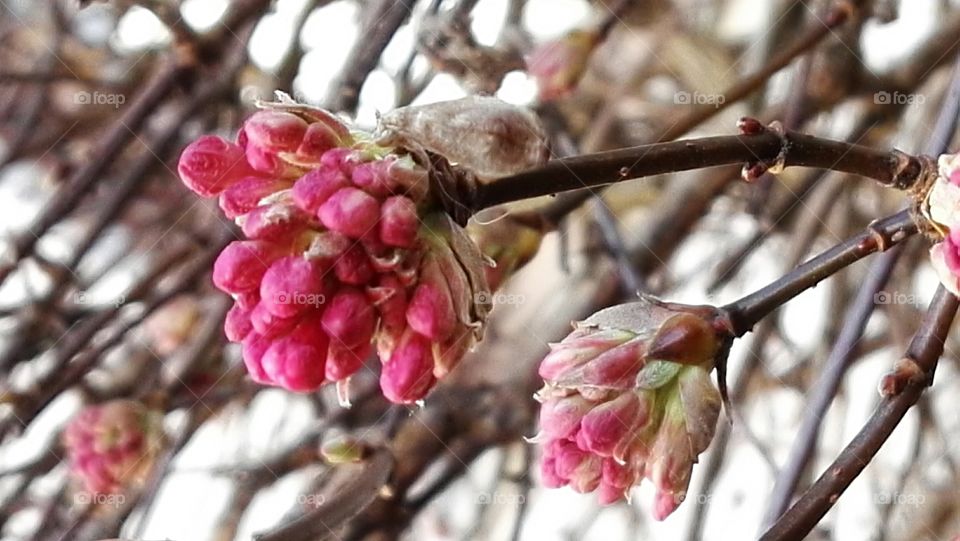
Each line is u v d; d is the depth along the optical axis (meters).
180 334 0.27
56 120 0.30
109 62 0.30
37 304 0.24
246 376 0.24
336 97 0.21
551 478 0.16
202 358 0.24
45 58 0.29
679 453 0.15
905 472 0.26
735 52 0.30
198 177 0.15
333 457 0.19
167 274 0.27
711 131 0.29
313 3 0.24
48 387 0.23
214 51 0.24
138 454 0.24
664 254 0.27
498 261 0.20
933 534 0.28
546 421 0.16
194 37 0.23
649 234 0.27
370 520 0.24
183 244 0.28
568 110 0.30
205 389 0.24
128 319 0.25
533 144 0.15
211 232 0.27
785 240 0.29
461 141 0.14
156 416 0.24
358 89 0.20
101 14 0.30
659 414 0.15
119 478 0.23
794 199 0.26
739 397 0.26
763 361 0.28
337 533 0.19
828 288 0.27
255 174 0.15
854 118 0.27
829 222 0.27
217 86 0.24
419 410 0.23
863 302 0.18
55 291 0.25
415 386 0.15
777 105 0.27
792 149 0.15
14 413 0.23
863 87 0.25
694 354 0.15
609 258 0.26
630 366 0.15
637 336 0.16
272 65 0.25
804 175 0.27
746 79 0.22
